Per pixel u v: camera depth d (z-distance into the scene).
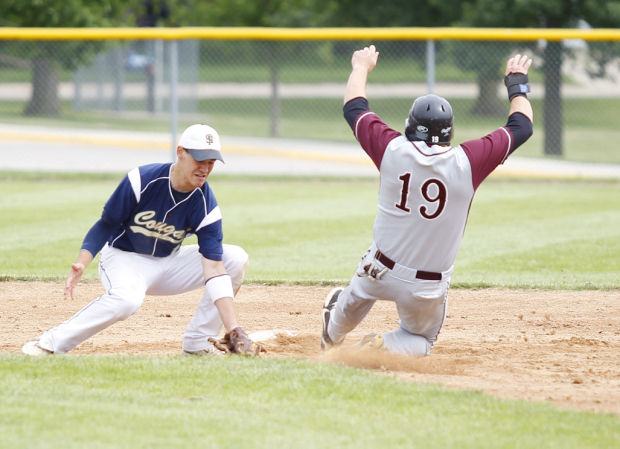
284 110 94.88
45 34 51.41
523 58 16.48
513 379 16.31
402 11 81.00
